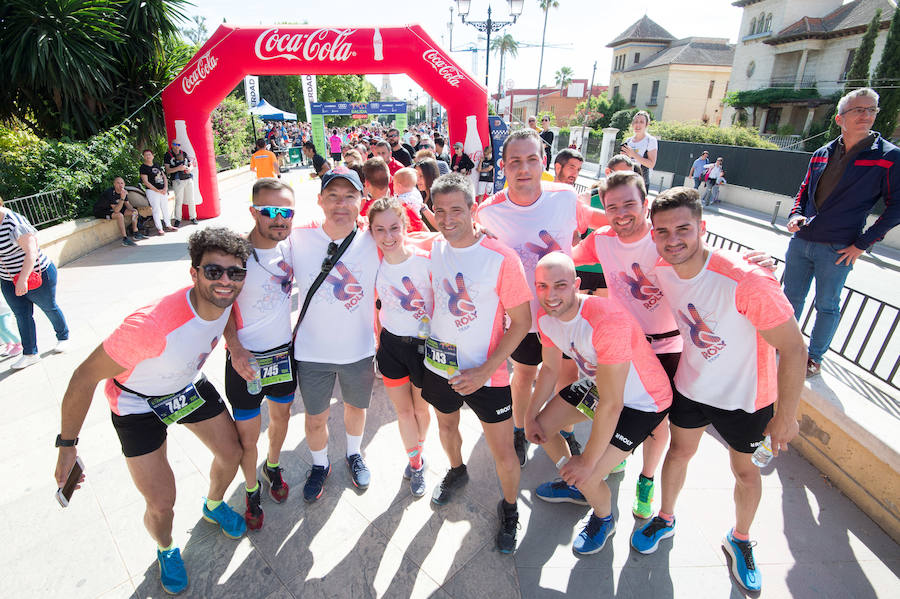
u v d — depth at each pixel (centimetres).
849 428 265
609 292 264
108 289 585
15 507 259
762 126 2992
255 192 223
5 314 399
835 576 223
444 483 268
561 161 366
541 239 276
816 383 301
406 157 745
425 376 244
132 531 246
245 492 269
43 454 301
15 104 910
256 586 219
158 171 855
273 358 235
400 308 242
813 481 282
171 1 1016
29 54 816
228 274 179
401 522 254
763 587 217
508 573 226
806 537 244
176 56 1066
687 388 214
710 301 195
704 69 3753
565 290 195
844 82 2369
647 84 4034
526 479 289
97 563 229
